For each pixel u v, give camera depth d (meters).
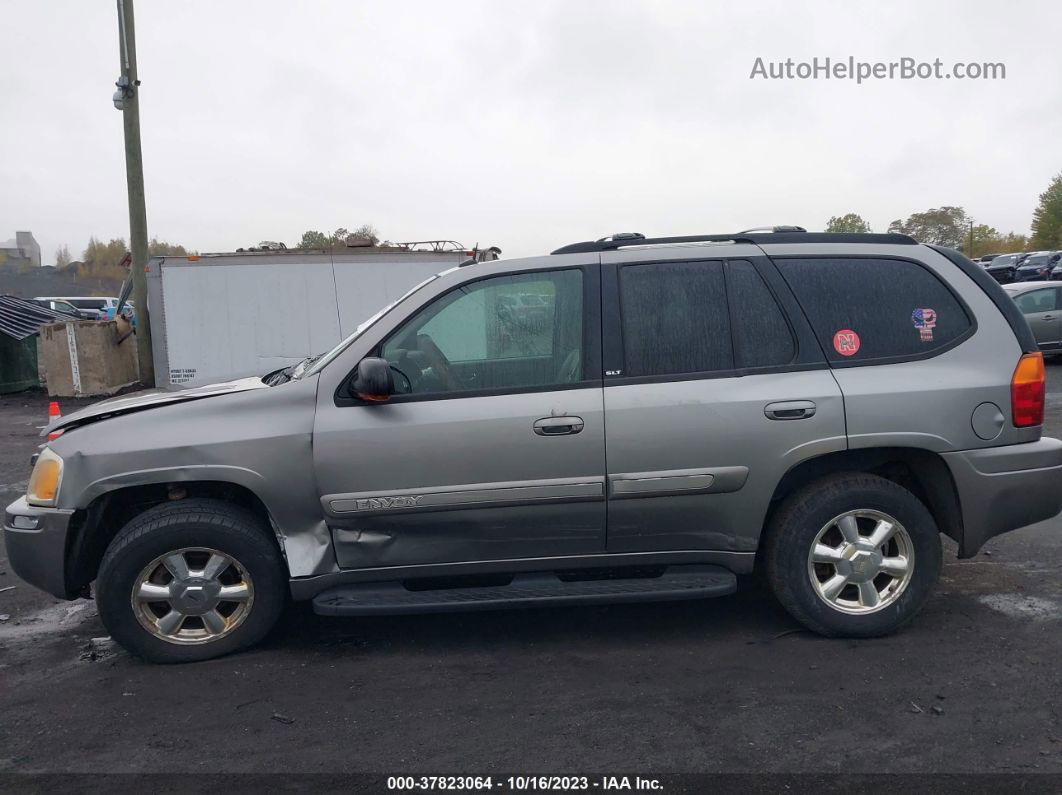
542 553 4.36
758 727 3.57
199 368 16.00
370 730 3.66
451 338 4.38
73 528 4.36
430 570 4.37
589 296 4.39
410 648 4.55
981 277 4.56
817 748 3.39
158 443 4.23
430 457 4.21
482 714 3.77
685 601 5.11
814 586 4.38
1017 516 4.43
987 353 4.43
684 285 4.42
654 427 4.23
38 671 4.40
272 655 4.49
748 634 4.57
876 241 4.59
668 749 3.42
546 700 3.88
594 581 4.45
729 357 4.34
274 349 15.97
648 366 4.31
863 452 4.45
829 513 4.34
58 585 4.36
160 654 4.38
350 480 4.22
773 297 4.41
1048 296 16.97
